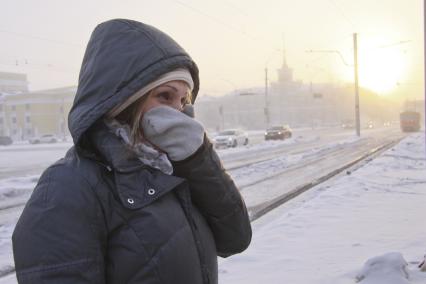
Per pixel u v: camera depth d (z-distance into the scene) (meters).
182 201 1.43
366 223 6.98
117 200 1.30
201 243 1.45
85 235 1.23
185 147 1.41
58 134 91.75
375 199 9.25
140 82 1.33
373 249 5.53
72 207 1.24
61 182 1.27
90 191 1.27
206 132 1.57
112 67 1.33
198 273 1.40
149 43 1.37
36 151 40.91
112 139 1.36
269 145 37.62
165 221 1.33
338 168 18.11
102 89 1.33
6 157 32.62
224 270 5.03
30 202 1.26
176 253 1.32
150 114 1.39
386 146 31.78
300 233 6.55
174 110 1.41
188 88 1.49
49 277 1.19
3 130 94.94
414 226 6.62
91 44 1.41
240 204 1.65
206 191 1.53
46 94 91.94
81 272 1.21
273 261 5.27
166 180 1.36
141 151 1.36
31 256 1.20
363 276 4.34
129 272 1.28
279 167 19.69
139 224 1.30
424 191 10.23
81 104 1.36
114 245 1.29
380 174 13.94
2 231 8.28
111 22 1.41
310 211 8.20
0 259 6.41
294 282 4.52
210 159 1.52
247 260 5.35
